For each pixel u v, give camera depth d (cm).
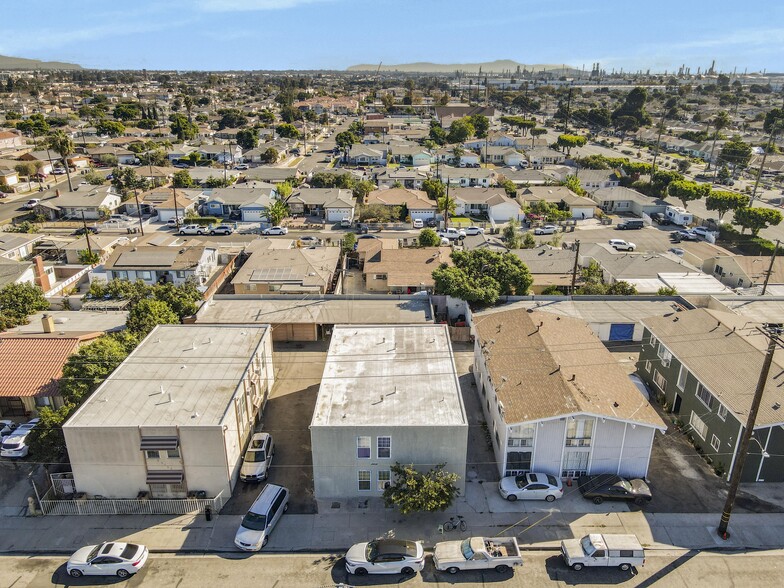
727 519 2845
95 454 3047
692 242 7800
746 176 13075
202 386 3419
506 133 19162
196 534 2936
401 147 14688
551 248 6950
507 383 3462
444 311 5438
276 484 3291
